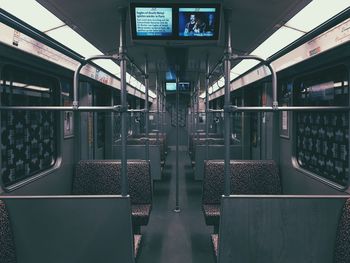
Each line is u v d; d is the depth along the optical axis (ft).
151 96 43.91
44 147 12.35
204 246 11.91
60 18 8.63
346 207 6.69
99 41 11.25
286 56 11.46
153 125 45.52
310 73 11.64
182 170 27.73
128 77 22.07
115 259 7.07
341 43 7.60
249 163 12.65
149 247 11.83
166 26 8.16
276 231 6.95
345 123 9.64
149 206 12.05
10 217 6.95
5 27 7.38
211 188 12.51
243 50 12.56
